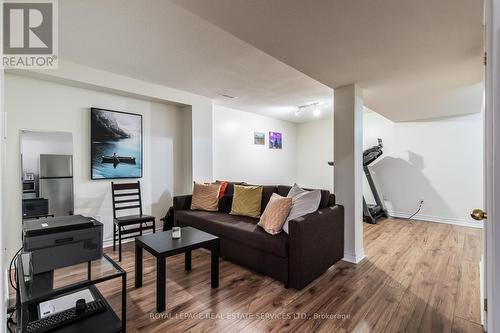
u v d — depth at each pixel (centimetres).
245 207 309
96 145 312
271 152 592
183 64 275
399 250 311
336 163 287
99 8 176
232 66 281
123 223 291
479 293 208
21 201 260
